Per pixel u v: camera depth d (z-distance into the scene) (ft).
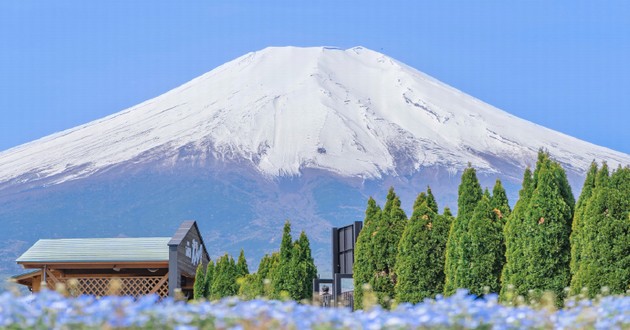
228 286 141.49
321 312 35.42
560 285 70.59
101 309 33.09
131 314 32.53
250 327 33.65
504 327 33.96
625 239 65.46
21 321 32.76
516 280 72.08
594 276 65.98
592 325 37.68
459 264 78.33
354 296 95.14
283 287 111.34
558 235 71.36
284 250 113.29
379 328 32.96
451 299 35.78
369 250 92.38
